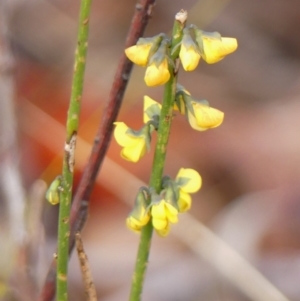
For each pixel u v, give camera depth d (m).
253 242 0.60
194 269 0.55
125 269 0.61
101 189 0.67
